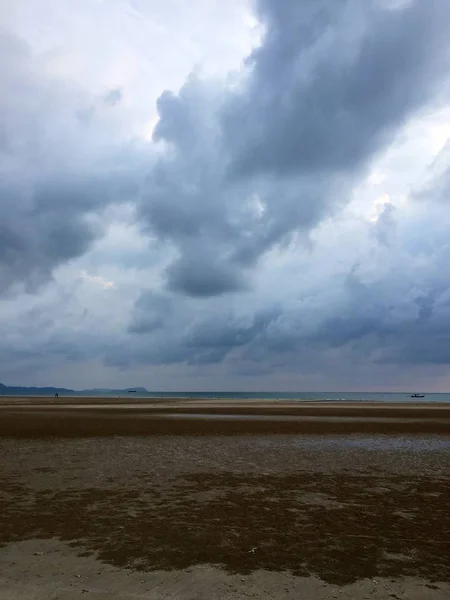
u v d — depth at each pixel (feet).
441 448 68.44
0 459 56.59
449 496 38.75
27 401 265.13
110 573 21.72
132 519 30.99
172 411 151.94
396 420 117.08
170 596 19.34
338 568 22.50
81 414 133.49
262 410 162.30
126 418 117.60
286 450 64.90
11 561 23.29
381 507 34.81
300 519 31.27
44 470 49.42
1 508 33.83
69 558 23.70
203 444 70.38
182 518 31.27
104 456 58.95
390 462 55.98
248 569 22.33
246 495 38.34
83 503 35.37
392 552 24.86
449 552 24.95
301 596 19.35
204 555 24.18
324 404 247.70
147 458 57.41
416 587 20.34
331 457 59.21
